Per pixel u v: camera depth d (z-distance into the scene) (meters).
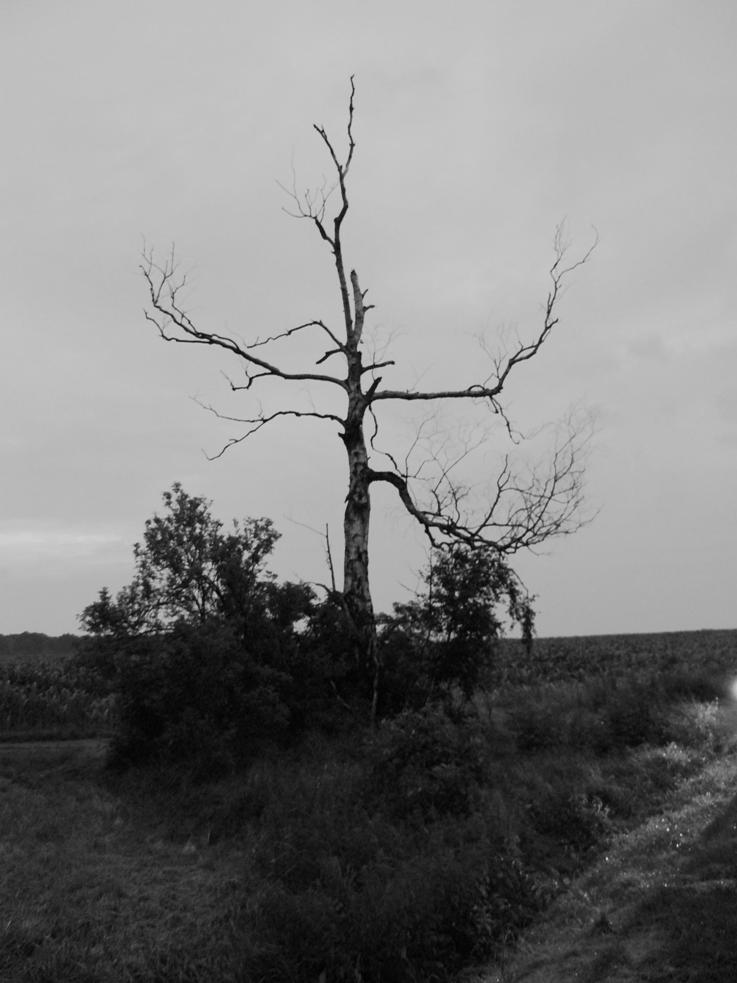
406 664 20.62
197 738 16.91
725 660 35.47
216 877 11.69
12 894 10.57
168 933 9.88
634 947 8.48
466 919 10.10
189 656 17.58
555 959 8.83
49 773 17.73
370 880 10.69
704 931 8.24
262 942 9.66
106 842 13.22
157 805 15.43
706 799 13.41
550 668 39.28
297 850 11.82
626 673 31.00
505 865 11.02
